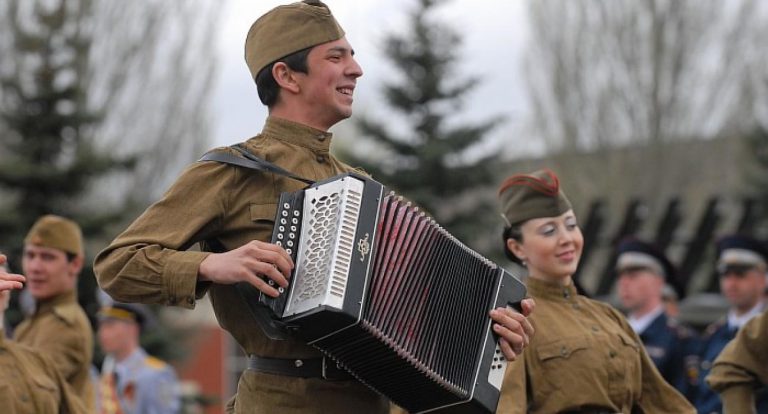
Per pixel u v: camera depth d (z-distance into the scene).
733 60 46.78
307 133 7.11
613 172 47.09
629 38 47.34
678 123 47.03
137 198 34.75
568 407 8.71
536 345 8.83
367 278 6.36
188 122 36.19
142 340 25.31
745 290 12.92
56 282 11.56
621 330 9.24
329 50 7.11
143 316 14.80
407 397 6.94
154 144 35.44
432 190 27.81
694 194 46.41
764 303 13.09
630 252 13.35
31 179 24.69
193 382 38.16
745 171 33.59
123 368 14.66
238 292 6.87
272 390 6.90
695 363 12.95
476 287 7.05
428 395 6.89
